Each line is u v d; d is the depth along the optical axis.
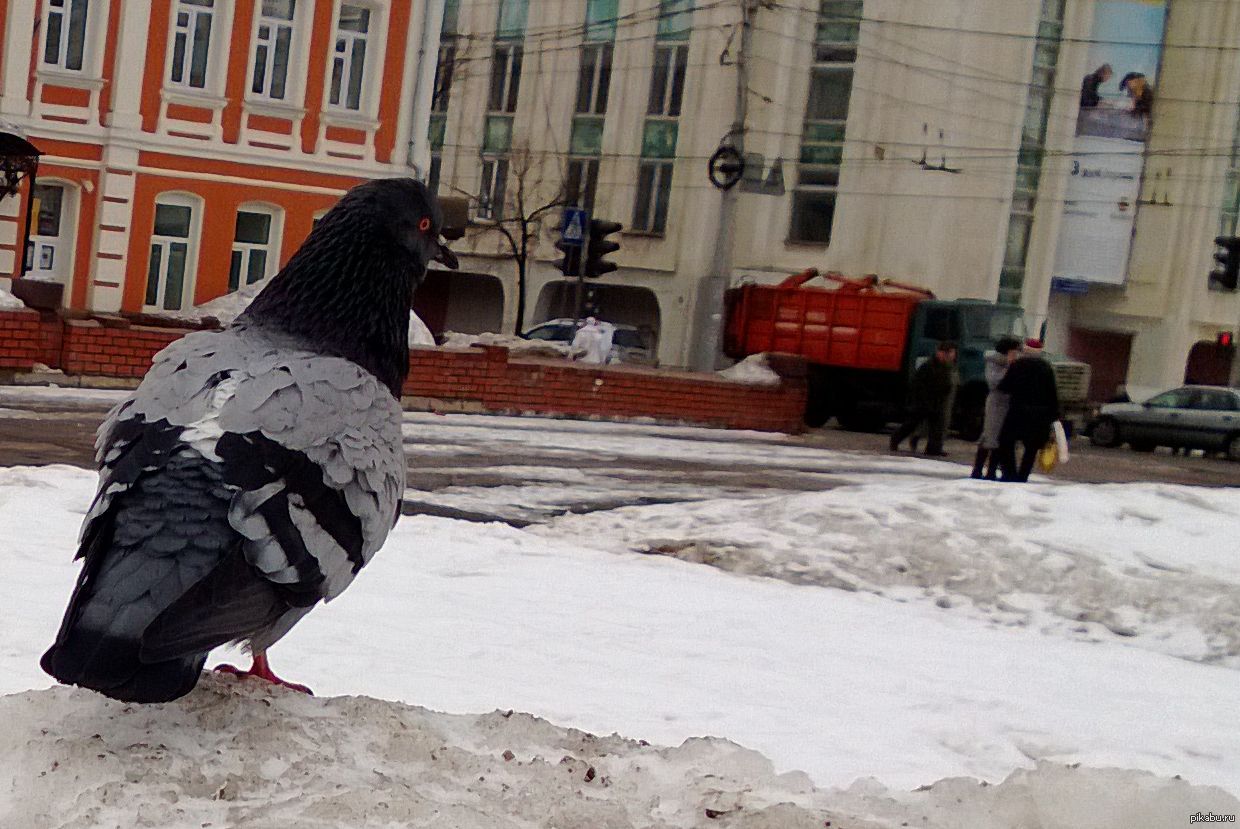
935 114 50.22
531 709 6.64
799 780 4.67
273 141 30.61
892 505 14.31
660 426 29.16
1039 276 52.97
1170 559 13.55
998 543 13.62
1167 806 4.60
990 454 22.69
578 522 14.56
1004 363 22.73
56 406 20.67
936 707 8.02
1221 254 39.97
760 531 13.88
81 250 29.05
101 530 3.50
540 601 9.84
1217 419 41.12
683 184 51.16
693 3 50.84
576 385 28.39
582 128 53.25
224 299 29.61
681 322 50.88
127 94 28.92
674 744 6.33
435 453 20.05
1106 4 53.53
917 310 37.59
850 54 50.69
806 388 32.06
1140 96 53.84
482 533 12.53
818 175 51.16
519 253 53.84
